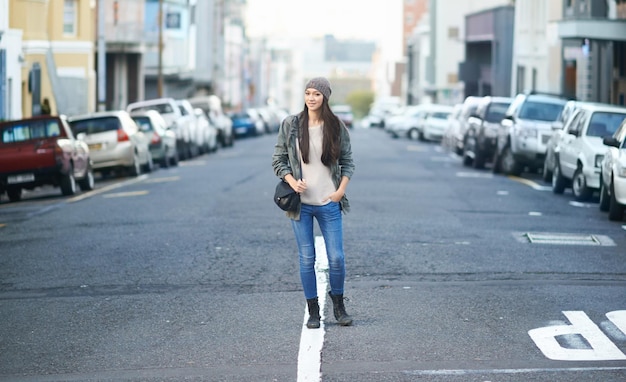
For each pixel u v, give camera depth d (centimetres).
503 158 3247
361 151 5069
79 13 5566
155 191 2653
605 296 1200
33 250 1617
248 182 2875
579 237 1716
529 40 6775
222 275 1354
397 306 1148
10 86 4147
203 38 10350
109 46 6581
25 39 4447
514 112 3272
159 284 1303
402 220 1916
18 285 1325
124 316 1125
